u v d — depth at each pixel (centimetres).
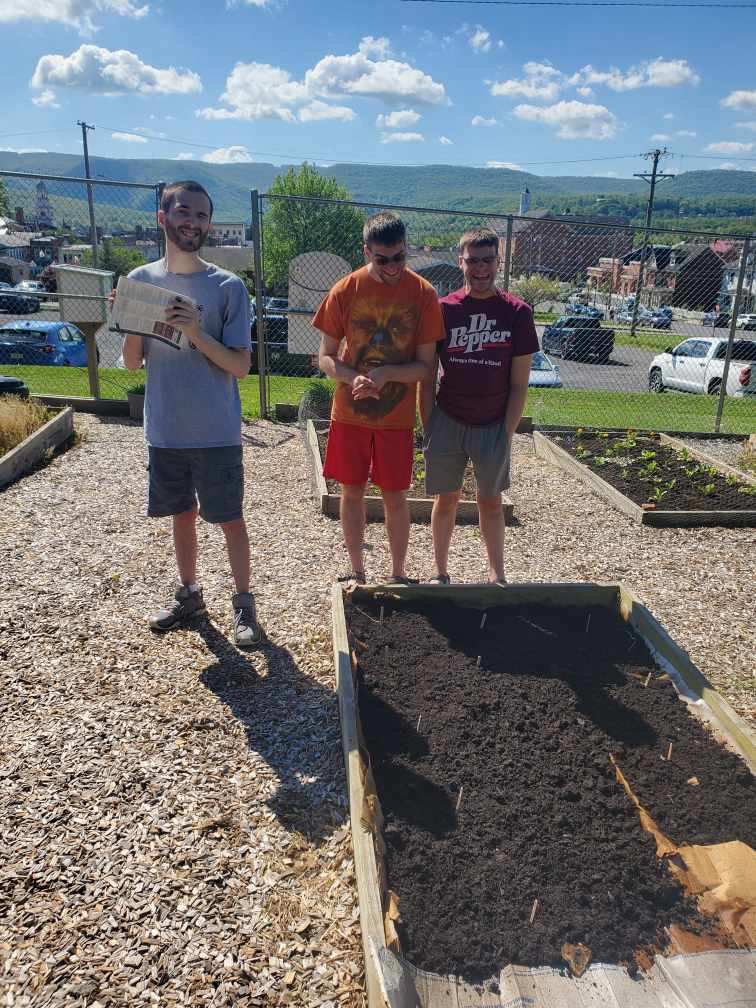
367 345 364
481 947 203
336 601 368
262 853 245
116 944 210
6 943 208
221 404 346
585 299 2531
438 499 410
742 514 602
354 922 221
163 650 366
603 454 806
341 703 293
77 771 278
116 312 318
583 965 199
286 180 4850
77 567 456
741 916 217
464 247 365
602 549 543
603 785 266
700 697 315
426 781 264
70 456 697
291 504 597
